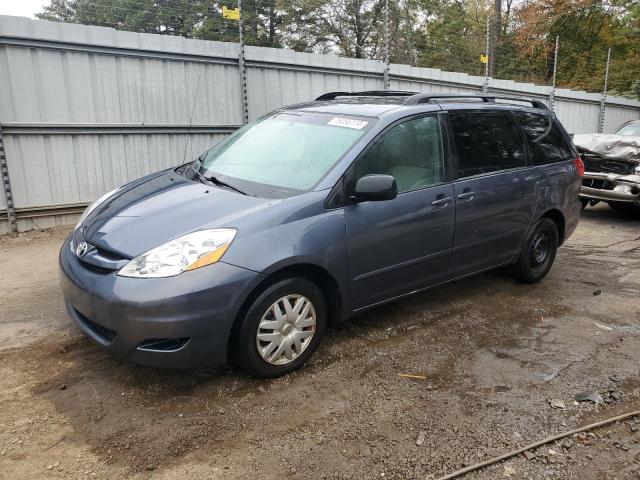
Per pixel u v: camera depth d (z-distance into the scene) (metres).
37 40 6.89
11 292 4.97
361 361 3.81
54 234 7.06
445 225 4.29
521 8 25.16
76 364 3.62
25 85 6.92
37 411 3.10
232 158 4.29
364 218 3.72
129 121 7.85
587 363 3.91
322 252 3.48
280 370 3.49
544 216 5.47
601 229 8.60
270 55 9.04
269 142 4.26
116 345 3.10
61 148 7.30
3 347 3.85
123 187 4.37
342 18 15.74
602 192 8.85
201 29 9.28
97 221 3.64
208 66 8.46
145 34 7.73
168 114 8.20
